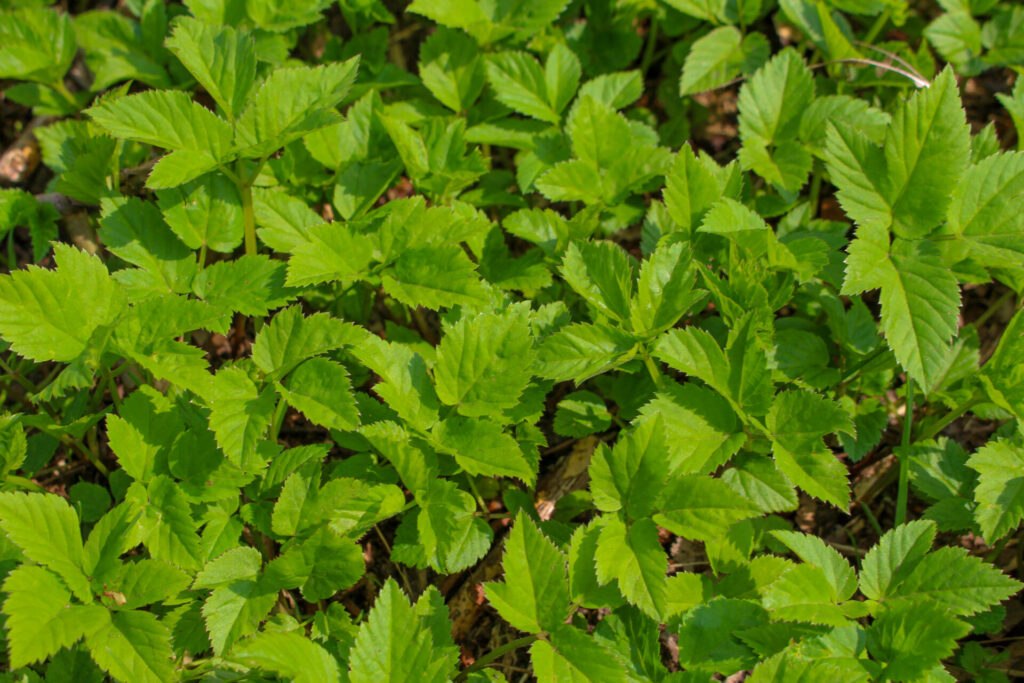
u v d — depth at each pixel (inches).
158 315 33.3
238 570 32.5
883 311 33.2
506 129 37.1
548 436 36.0
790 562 33.2
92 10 40.0
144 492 32.7
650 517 32.7
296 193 36.4
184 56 34.1
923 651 31.8
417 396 33.4
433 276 34.0
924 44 37.9
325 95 34.5
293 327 33.4
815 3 37.8
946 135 33.5
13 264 36.3
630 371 33.9
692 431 33.3
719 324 35.5
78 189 35.4
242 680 32.3
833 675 31.7
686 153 34.4
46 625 31.3
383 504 33.1
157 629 31.7
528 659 34.4
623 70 39.6
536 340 34.3
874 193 33.9
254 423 32.9
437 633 32.6
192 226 34.5
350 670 31.7
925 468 34.4
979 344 36.1
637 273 35.6
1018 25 37.8
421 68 37.0
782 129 36.6
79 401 34.6
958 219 34.0
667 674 32.5
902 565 32.7
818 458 32.9
